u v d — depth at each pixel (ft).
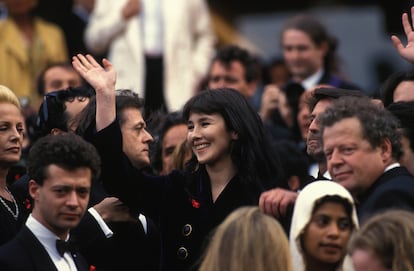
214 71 80.79
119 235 53.88
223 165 52.80
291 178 65.05
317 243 44.78
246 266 41.88
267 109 77.25
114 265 53.67
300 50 80.38
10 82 86.99
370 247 39.93
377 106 48.37
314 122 53.72
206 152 52.49
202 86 86.28
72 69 75.36
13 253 47.11
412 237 39.83
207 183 52.95
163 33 89.45
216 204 52.29
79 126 53.88
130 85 87.92
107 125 50.78
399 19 117.29
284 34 81.15
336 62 83.41
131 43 88.53
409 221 40.29
